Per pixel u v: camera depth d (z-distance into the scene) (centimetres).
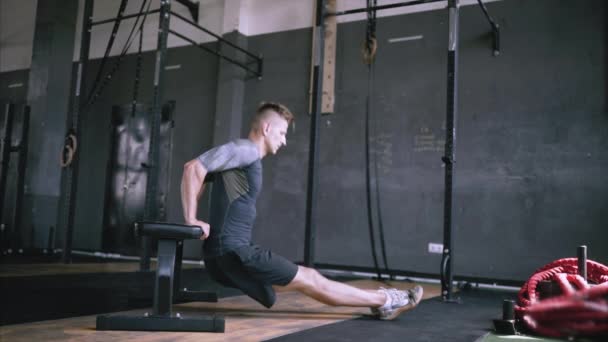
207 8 718
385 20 591
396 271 554
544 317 87
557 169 490
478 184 523
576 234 477
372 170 580
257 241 641
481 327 237
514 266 499
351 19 611
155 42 758
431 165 550
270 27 671
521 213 501
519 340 204
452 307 315
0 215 660
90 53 814
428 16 569
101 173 778
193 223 205
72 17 819
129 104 768
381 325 232
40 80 787
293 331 211
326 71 617
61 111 797
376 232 571
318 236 600
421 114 561
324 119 613
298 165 631
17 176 723
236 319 239
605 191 469
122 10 557
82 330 200
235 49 673
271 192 642
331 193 600
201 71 716
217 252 219
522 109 510
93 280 414
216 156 211
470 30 541
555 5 504
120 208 756
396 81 578
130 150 759
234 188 221
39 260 600
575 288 209
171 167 719
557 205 487
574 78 490
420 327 231
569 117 489
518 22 519
